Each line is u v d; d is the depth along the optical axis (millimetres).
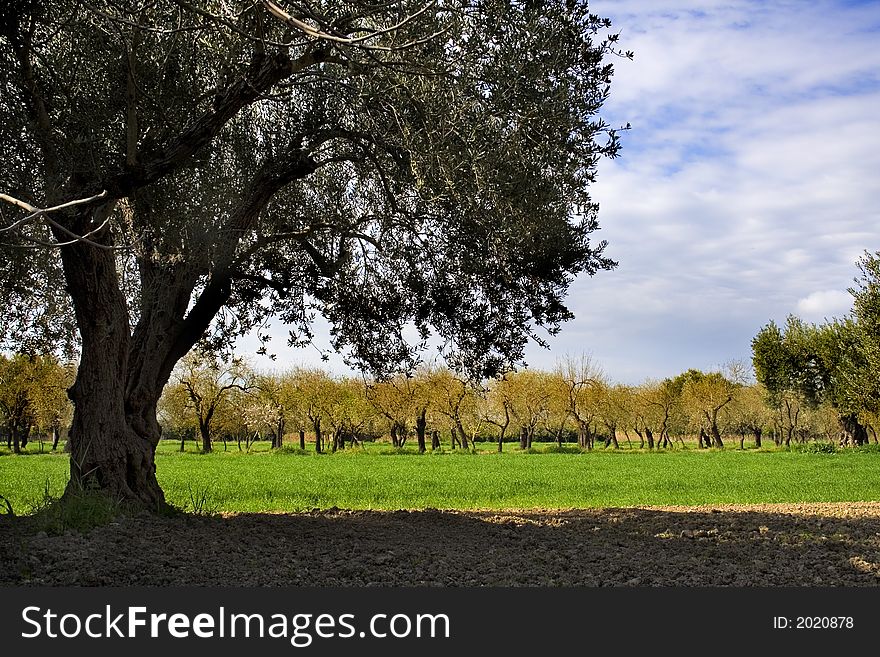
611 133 9742
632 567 9664
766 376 58812
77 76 10320
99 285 10969
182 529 10992
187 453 62000
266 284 13594
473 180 9227
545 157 9438
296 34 8156
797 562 10016
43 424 67250
